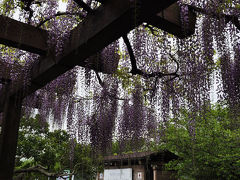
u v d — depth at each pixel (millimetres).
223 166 6555
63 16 2084
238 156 6082
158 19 1468
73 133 2885
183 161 7176
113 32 1531
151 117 2783
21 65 2582
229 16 1671
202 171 6875
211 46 1594
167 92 2252
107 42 1675
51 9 2045
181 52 1605
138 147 2996
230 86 1652
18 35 2020
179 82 2092
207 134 6230
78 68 2592
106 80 2691
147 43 1951
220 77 1659
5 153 2762
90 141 2893
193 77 1634
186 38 1582
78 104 2889
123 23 1424
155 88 2320
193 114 1728
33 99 3158
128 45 2088
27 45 2049
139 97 2771
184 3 1618
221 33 1544
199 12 1647
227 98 1658
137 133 2902
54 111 3172
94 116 2869
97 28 1544
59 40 1943
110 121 2879
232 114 1712
